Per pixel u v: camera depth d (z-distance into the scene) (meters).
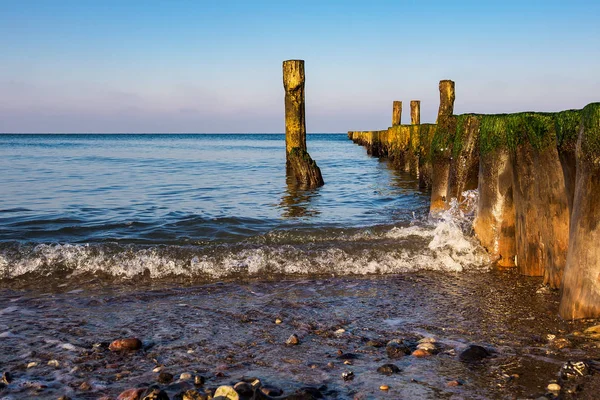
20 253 6.66
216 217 9.70
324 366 3.72
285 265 6.45
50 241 7.64
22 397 3.28
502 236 6.32
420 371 3.59
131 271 6.23
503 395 3.22
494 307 4.93
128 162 25.05
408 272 6.29
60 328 4.50
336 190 14.08
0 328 4.48
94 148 45.44
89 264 6.36
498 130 6.19
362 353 3.96
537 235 5.63
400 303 5.15
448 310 4.91
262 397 3.13
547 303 4.95
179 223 9.12
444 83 13.06
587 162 3.96
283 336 4.32
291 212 10.45
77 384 3.46
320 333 4.39
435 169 8.70
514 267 6.24
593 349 3.84
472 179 7.66
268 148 47.56
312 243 7.37
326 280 6.00
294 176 15.10
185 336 4.32
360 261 6.57
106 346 4.10
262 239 7.68
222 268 6.37
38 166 21.78
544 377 3.44
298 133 15.62
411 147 17.34
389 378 3.49
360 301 5.23
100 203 11.45
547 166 5.07
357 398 3.22
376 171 20.44
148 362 3.81
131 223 9.05
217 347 4.09
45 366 3.74
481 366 3.64
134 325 4.58
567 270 4.42
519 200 5.78
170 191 13.66
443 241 6.83
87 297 5.39
